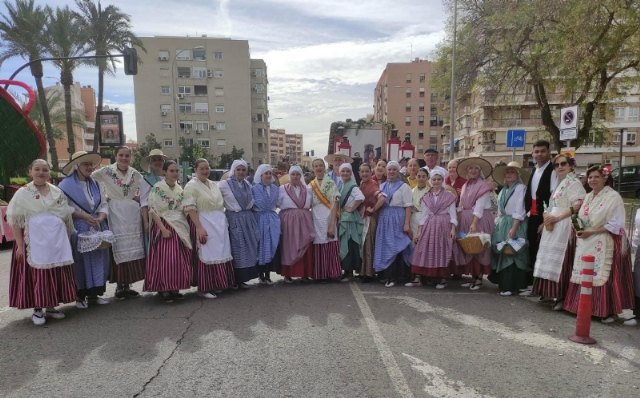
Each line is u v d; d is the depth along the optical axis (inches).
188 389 133.2
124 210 221.5
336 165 340.8
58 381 138.6
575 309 193.5
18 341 171.9
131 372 144.3
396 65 3294.8
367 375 141.6
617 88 692.1
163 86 2235.5
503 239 234.1
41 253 187.3
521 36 668.7
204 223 224.2
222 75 2276.1
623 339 172.6
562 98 685.3
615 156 1760.6
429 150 293.3
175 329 182.9
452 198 240.2
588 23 540.4
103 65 970.1
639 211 193.2
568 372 144.1
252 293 238.4
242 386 134.8
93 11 957.2
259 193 249.4
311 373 142.9
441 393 130.6
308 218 252.7
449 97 916.0
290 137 6510.8
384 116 3427.7
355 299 225.3
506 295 232.2
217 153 2295.8
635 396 129.5
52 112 1430.9
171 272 215.6
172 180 220.5
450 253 238.1
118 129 770.8
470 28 764.0
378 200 249.3
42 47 925.8
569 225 202.5
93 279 210.8
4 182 407.5
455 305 215.2
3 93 364.8
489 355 156.8
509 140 474.3
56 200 194.5
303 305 215.0
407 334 176.1
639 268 189.9
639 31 535.5
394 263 254.4
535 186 229.5
